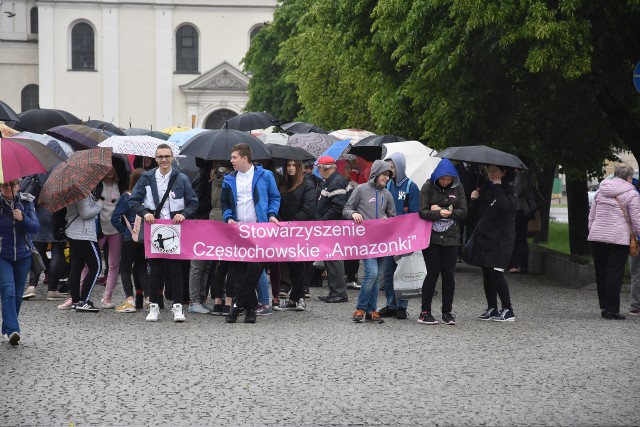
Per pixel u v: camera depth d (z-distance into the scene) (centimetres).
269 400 987
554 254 2250
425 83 2270
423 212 1495
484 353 1249
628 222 1584
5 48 8825
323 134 2364
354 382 1071
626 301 1805
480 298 1859
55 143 1802
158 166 1675
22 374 1107
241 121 2678
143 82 8688
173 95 8712
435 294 1916
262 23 8756
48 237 1769
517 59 2144
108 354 1230
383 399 994
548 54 1956
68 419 906
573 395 1017
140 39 8662
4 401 976
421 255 1521
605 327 1480
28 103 8906
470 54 2152
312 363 1176
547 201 3045
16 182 1274
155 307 1527
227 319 1514
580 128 2306
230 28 8756
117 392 1018
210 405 963
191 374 1109
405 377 1098
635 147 2214
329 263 1789
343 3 2600
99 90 8631
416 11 2167
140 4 8644
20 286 1305
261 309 1608
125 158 1716
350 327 1470
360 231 1527
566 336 1390
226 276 1680
